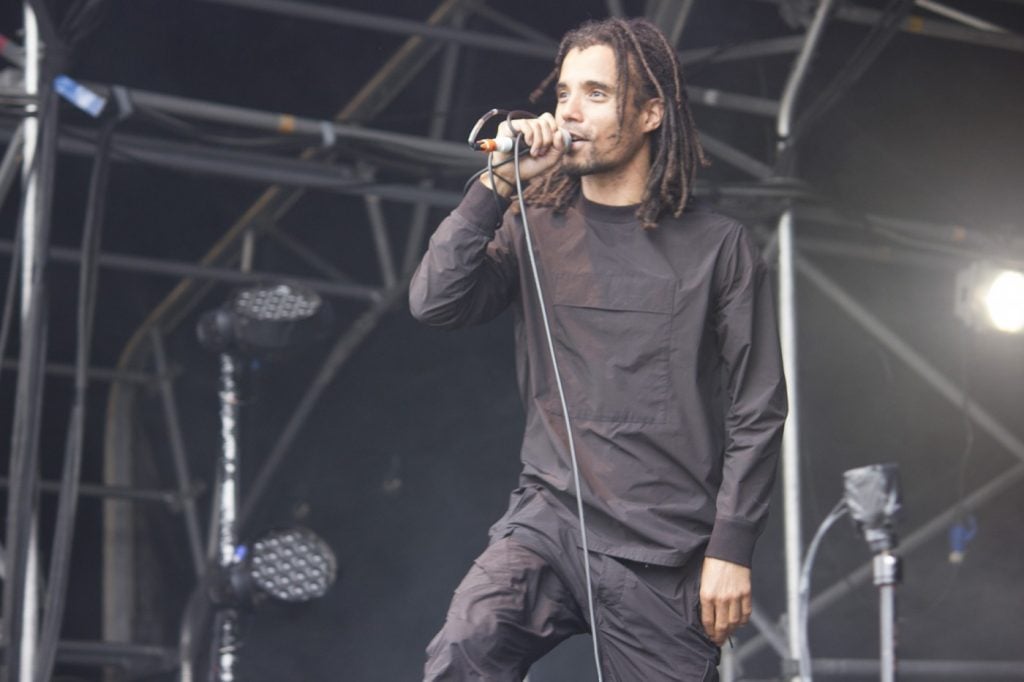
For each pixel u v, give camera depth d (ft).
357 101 34.55
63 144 30.09
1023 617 37.86
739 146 35.37
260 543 29.60
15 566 23.97
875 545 19.94
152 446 38.47
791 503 28.89
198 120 32.65
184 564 37.09
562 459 14.58
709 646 14.48
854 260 38.11
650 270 14.60
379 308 35.88
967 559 38.04
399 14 32.71
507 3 33.45
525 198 15.30
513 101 35.06
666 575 14.37
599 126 14.71
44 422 37.37
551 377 14.83
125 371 38.40
